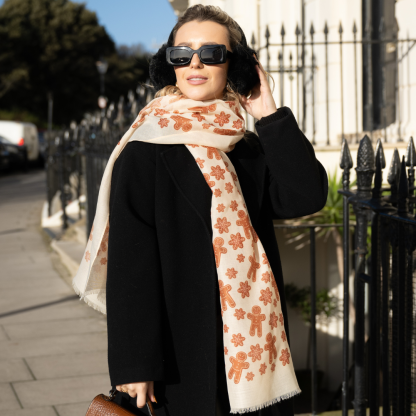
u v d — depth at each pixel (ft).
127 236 4.79
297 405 15.96
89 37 144.97
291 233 16.49
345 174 8.13
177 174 5.02
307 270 16.69
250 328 4.95
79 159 29.58
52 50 138.21
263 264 5.17
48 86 142.41
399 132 16.43
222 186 5.05
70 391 10.88
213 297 4.91
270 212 5.70
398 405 6.72
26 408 10.14
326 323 16.84
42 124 137.39
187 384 4.92
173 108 5.32
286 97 21.13
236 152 5.57
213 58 5.25
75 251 22.95
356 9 19.22
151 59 5.83
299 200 5.40
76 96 144.77
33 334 14.37
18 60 137.80
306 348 16.97
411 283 6.43
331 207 14.34
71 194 34.53
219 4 25.67
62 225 29.17
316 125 20.44
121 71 152.46
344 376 8.44
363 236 8.00
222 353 5.22
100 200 5.19
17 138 71.41
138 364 4.61
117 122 17.37
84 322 15.30
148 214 4.94
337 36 19.33
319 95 20.21
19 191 51.11
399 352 6.65
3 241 27.76
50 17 141.79
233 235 5.02
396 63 18.33
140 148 5.07
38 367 12.10
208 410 4.84
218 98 5.56
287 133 5.24
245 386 4.86
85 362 12.40
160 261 4.94
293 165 5.26
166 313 4.94
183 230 4.99
